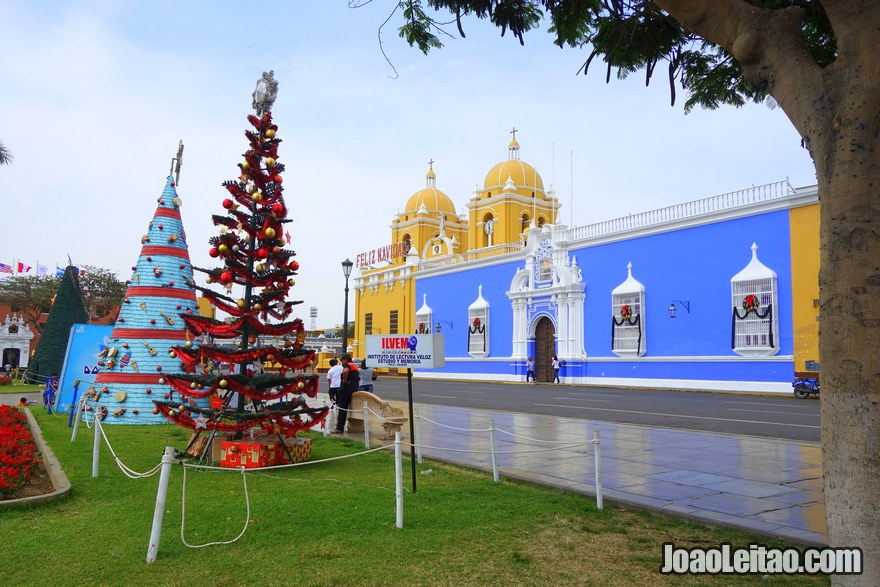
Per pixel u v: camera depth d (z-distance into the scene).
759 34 4.13
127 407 13.18
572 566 4.96
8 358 51.69
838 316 3.46
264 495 7.10
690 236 28.42
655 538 5.72
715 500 6.98
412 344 7.52
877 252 3.39
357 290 54.81
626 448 10.60
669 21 6.99
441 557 5.09
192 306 14.23
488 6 6.95
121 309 13.94
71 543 5.32
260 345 9.79
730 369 26.30
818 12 6.33
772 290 25.00
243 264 9.45
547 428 13.36
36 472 8.18
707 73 7.78
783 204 24.81
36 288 52.84
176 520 6.03
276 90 10.04
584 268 33.56
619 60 7.39
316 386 9.63
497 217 47.66
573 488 7.55
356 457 9.96
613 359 31.44
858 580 3.27
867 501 3.28
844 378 3.42
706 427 13.74
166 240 14.21
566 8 7.27
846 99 3.58
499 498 7.04
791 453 10.09
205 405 13.41
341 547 5.29
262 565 4.87
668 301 29.16
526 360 36.66
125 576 4.61
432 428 13.38
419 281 47.00
